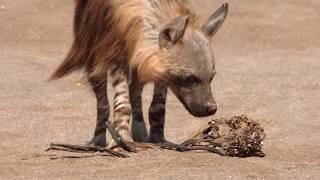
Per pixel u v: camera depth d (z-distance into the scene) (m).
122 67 24.61
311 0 56.81
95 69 25.20
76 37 26.03
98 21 24.72
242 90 36.44
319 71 41.34
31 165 22.97
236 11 54.00
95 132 26.08
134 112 26.31
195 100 23.67
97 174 21.84
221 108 32.75
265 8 54.88
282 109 32.69
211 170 22.23
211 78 23.86
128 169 22.25
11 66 41.56
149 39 23.75
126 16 23.84
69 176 21.72
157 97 25.67
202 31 24.11
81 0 25.75
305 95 35.59
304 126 29.52
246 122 24.28
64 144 24.61
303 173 22.47
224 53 46.00
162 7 24.06
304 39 49.41
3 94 35.12
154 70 23.70
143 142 25.77
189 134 28.30
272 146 25.83
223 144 23.97
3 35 48.59
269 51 46.84
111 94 34.16
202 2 46.19
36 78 38.66
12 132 28.25
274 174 22.23
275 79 39.16
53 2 54.09
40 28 49.78
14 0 54.59
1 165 22.98
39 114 31.42
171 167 22.47
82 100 34.00
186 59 23.50
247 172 22.19
